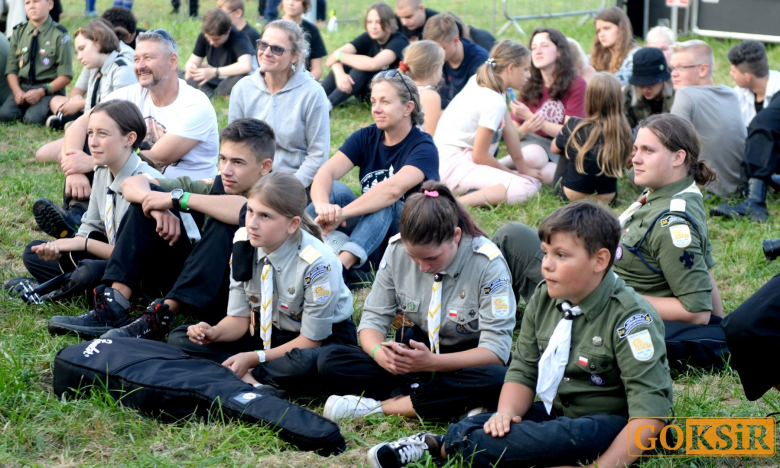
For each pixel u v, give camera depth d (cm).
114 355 336
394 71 478
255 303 369
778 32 1138
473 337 350
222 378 330
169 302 399
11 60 819
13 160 702
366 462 304
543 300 312
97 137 428
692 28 1216
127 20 823
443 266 337
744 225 586
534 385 313
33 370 357
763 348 304
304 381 349
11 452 298
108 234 443
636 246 386
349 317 385
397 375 348
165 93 533
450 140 648
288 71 532
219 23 905
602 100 604
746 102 701
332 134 807
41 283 448
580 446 283
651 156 380
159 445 307
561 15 1398
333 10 1369
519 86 643
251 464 294
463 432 294
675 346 376
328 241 472
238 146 408
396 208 481
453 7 1520
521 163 662
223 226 394
